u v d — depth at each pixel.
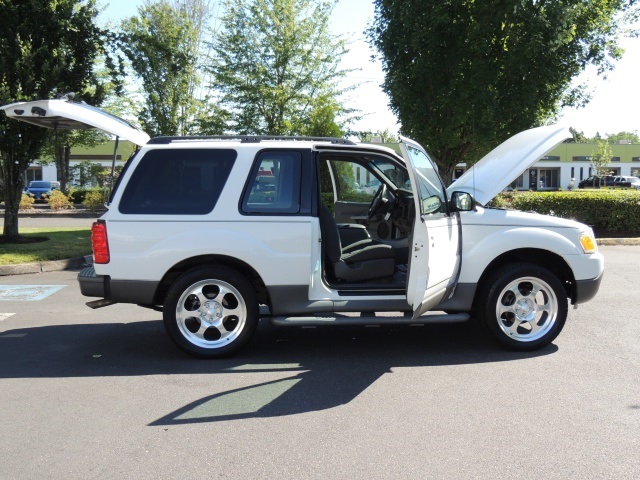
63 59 13.06
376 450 3.73
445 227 5.32
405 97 16.20
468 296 5.76
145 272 5.51
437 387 4.87
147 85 21.86
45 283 9.88
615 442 3.82
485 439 3.87
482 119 15.04
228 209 5.53
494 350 5.93
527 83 15.45
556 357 5.64
